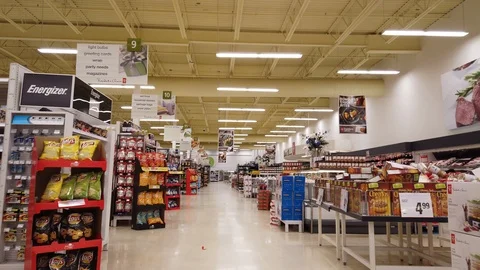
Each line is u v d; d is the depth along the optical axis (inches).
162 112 510.6
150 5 356.8
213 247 218.8
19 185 153.6
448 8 359.6
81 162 116.3
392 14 372.5
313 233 272.5
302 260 186.7
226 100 781.9
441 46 379.6
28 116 156.6
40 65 548.7
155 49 487.5
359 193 145.6
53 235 111.3
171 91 519.2
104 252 203.0
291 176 288.4
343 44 422.3
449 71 354.3
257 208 460.1
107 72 302.2
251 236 259.4
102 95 218.1
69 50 346.9
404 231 271.7
